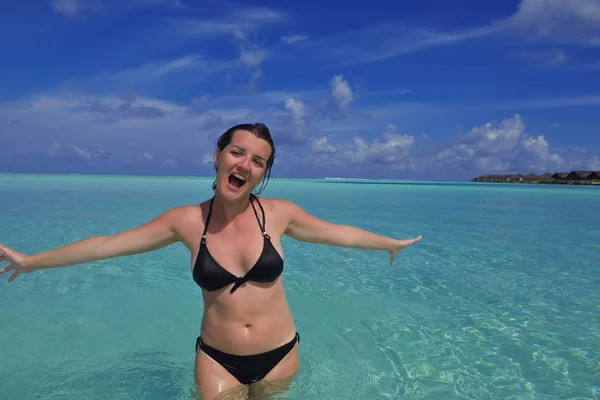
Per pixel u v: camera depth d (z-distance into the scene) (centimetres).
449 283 283
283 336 139
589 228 534
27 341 188
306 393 148
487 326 210
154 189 1218
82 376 160
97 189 1166
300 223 146
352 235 149
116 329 203
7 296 246
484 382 157
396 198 1070
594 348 185
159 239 136
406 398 146
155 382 156
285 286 273
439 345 189
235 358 132
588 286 278
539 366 169
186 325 210
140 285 272
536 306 239
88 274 295
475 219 616
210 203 139
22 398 145
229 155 129
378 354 180
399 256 361
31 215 555
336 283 281
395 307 237
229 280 131
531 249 396
